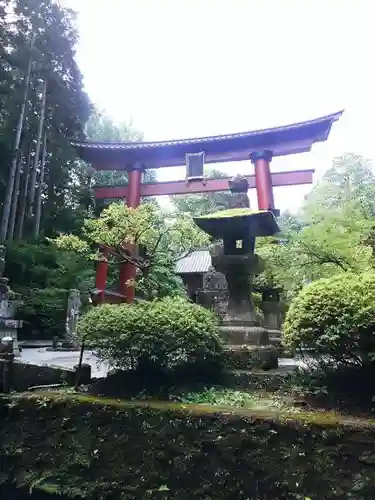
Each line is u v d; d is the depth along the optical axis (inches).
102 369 315.9
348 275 197.6
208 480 158.7
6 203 745.6
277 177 762.2
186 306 229.5
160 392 206.7
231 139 761.6
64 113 915.4
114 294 685.3
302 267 335.3
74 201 943.7
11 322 401.7
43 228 877.8
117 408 187.2
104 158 839.1
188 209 1227.9
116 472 176.1
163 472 167.5
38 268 715.4
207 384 217.6
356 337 168.2
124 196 837.8
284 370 231.3
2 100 797.2
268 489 148.6
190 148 795.4
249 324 265.4
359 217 360.2
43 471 189.9
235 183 305.3
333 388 187.0
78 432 190.9
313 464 145.1
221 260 272.7
